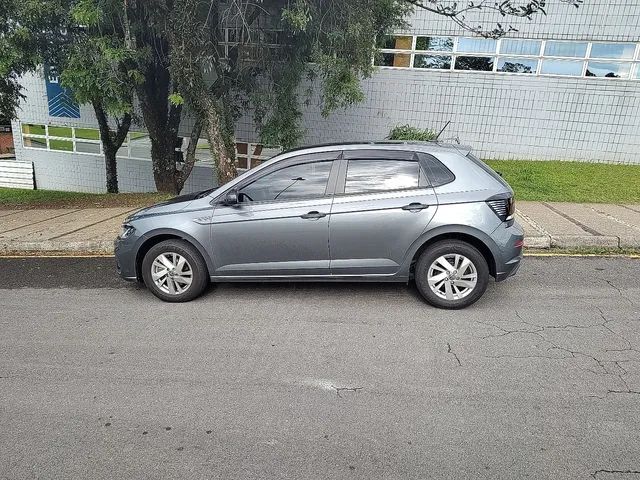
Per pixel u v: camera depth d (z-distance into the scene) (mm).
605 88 12398
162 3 8328
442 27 12945
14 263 6922
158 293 5328
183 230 5133
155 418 3303
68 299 5488
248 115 14492
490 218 4816
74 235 7855
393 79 13523
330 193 5012
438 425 3180
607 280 5773
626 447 2938
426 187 4918
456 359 4004
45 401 3512
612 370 3795
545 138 13047
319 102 12969
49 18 8039
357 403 3432
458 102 13297
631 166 12375
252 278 5223
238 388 3639
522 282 5723
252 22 9570
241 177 5203
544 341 4289
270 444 3029
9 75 9234
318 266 5074
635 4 11695
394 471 2787
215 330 4613
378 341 4336
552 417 3229
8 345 4379
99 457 2936
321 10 8555
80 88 8375
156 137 12438
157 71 11719
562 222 7875
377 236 4930
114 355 4168
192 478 2756
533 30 12461
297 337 4438
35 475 2795
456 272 4902
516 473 2752
